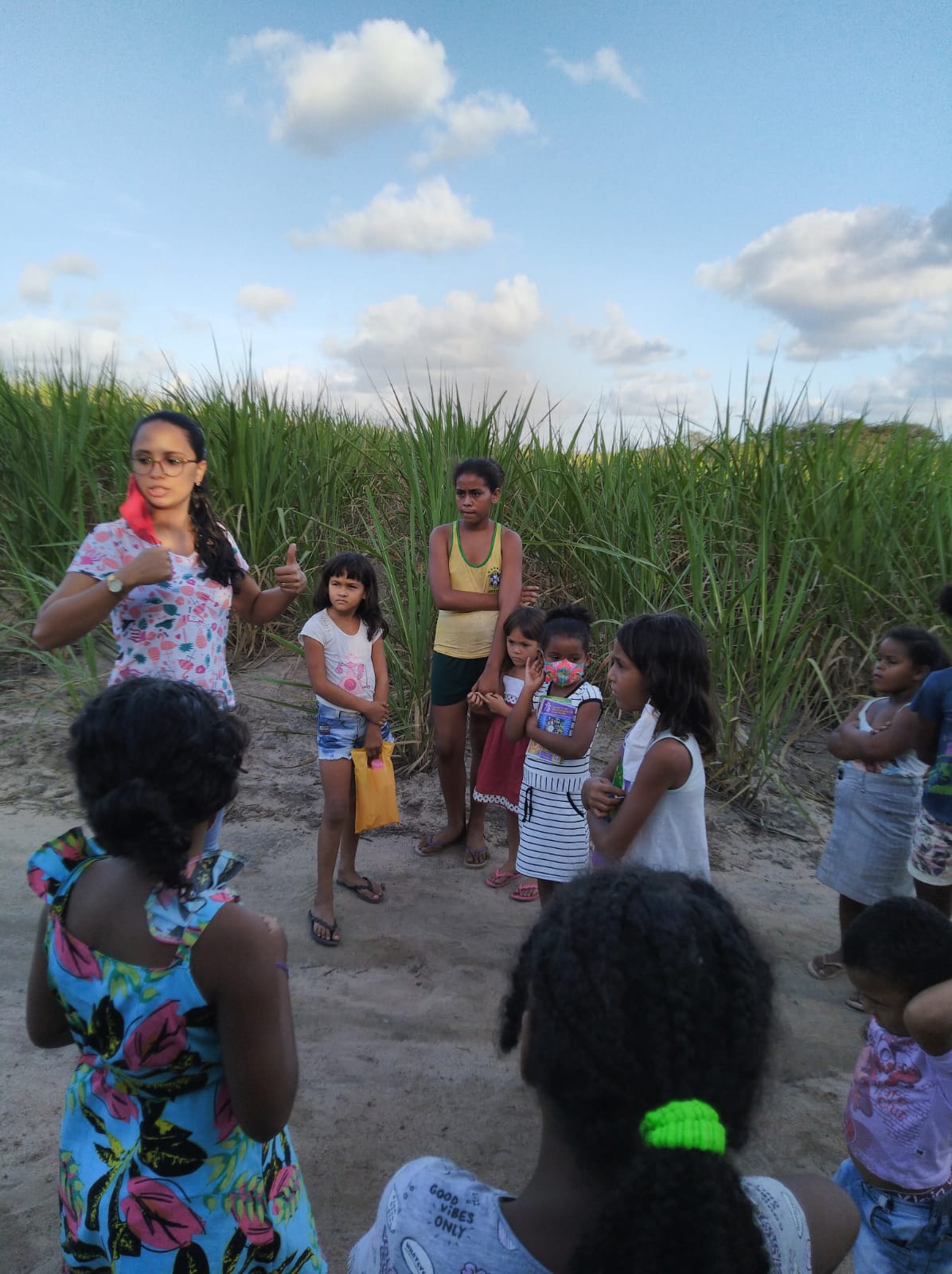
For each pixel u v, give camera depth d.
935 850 3.10
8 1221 2.30
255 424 6.71
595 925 1.01
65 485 6.29
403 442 6.88
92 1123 1.50
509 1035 1.17
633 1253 0.81
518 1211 1.02
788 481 6.27
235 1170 1.47
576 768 3.49
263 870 4.29
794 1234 1.06
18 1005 3.22
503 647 4.27
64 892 1.43
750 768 5.22
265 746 5.55
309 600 6.58
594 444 7.08
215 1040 1.39
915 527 6.34
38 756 5.21
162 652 2.79
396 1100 2.88
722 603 5.73
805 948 3.92
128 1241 1.40
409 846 4.69
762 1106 1.05
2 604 6.38
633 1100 0.94
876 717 3.54
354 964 3.62
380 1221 1.12
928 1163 1.90
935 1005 1.76
